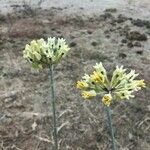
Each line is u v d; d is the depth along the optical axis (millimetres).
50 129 410
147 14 813
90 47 620
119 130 409
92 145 389
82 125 417
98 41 648
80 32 692
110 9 824
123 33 682
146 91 482
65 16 789
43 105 457
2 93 481
